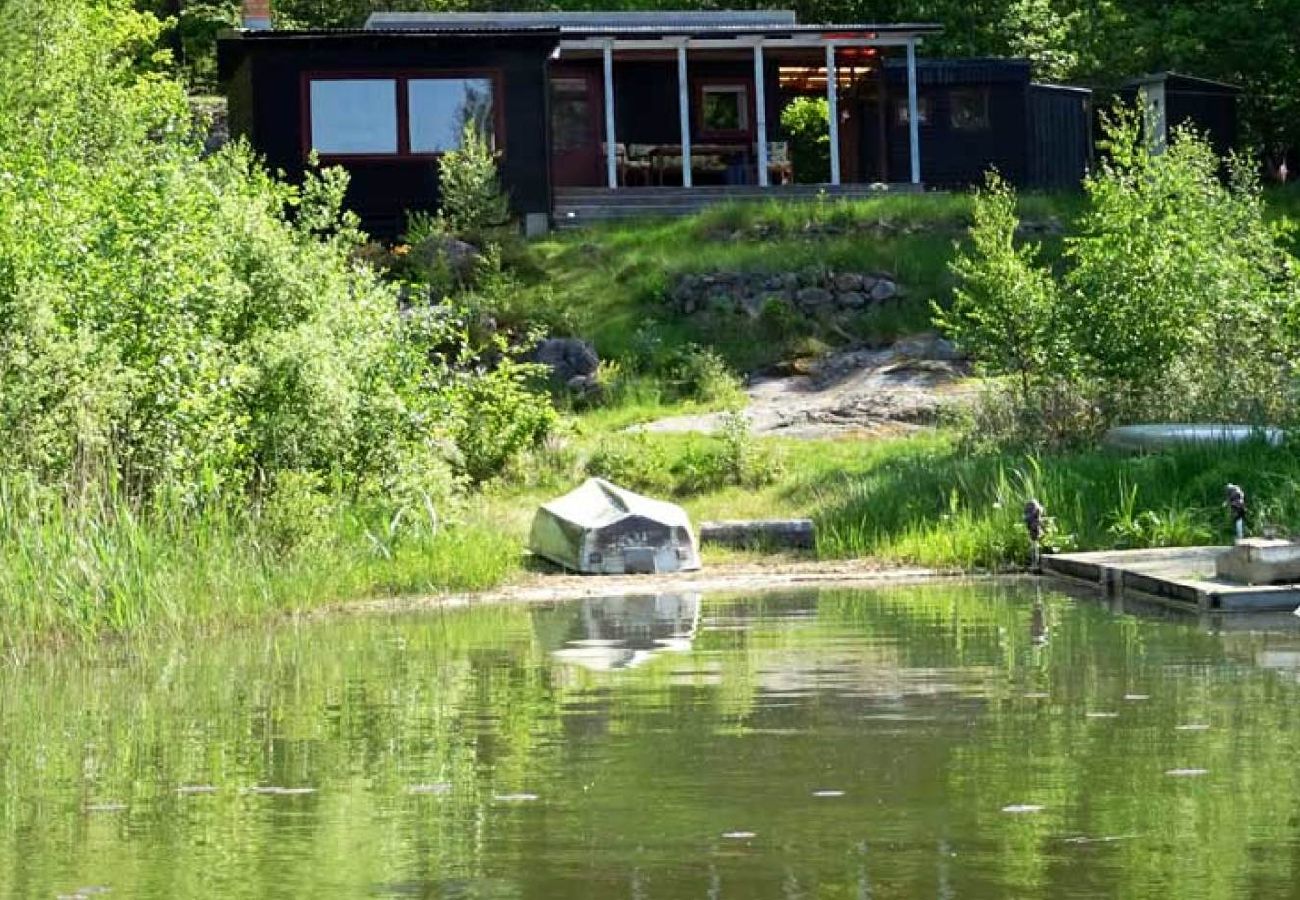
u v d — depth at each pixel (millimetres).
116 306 45656
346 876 17500
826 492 54500
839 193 97188
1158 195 61219
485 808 20125
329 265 52875
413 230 86938
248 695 28328
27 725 25875
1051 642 32406
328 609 40594
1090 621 35500
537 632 35656
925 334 77438
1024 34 120812
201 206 51375
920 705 25906
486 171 87812
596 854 18062
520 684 28734
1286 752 22266
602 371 73875
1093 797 20047
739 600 40812
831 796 20312
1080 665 29484
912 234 86062
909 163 101125
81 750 23891
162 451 42969
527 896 16703
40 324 41594
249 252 50500
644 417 68438
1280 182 115812
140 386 43094
